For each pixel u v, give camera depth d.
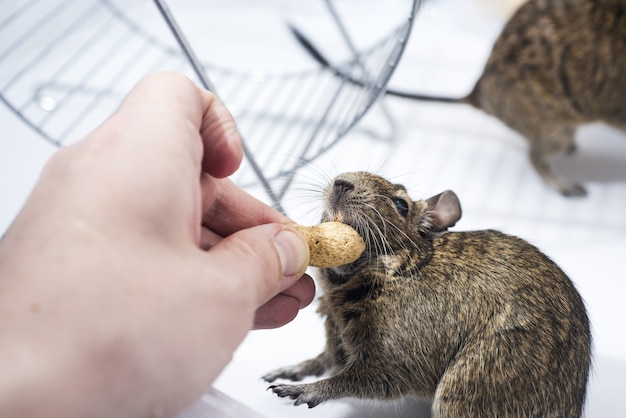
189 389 0.23
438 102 0.51
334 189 0.33
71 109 0.49
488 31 0.58
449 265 0.32
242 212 0.31
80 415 0.21
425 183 0.47
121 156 0.24
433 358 0.32
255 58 0.54
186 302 0.23
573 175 0.49
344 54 0.54
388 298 0.32
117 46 0.54
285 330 0.39
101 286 0.22
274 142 0.47
